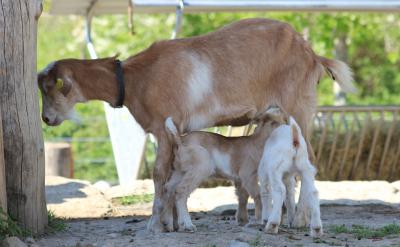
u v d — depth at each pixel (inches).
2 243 271.7
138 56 334.0
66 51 1039.0
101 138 783.7
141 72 329.7
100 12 518.9
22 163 294.8
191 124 330.6
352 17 772.0
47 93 335.0
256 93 338.0
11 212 295.4
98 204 405.1
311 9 490.0
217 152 322.3
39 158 300.8
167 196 318.7
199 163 315.9
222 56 334.0
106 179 754.8
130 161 491.5
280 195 295.6
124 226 341.1
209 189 446.6
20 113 293.1
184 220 313.4
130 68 331.9
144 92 327.6
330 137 533.6
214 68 331.6
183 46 333.1
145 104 328.2
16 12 291.4
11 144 293.0
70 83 330.6
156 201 319.3
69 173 557.0
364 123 530.0
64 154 553.0
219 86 331.6
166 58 328.5
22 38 292.8
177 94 325.4
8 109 292.0
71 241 294.5
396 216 366.0
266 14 804.0
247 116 338.3
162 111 324.8
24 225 297.7
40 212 304.7
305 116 343.0
